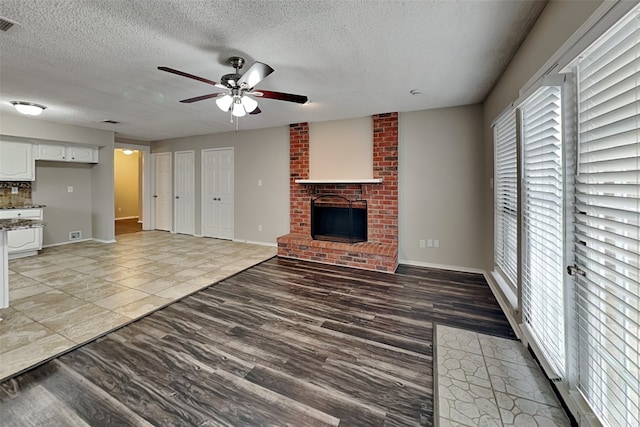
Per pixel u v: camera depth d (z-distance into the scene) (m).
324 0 1.70
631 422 1.10
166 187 7.00
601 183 1.21
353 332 2.33
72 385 1.69
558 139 1.56
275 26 1.98
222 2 1.72
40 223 2.71
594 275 1.29
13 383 1.69
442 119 3.99
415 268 4.05
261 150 5.50
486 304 2.86
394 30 2.04
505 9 1.79
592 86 1.25
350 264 4.13
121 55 2.41
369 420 1.46
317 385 1.71
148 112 4.22
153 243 5.68
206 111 4.17
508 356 2.00
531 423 1.44
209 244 5.62
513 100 2.44
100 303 2.83
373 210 4.41
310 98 3.56
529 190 2.01
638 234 1.01
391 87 3.19
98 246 5.38
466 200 3.91
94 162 5.75
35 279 3.51
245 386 1.70
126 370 1.83
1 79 2.94
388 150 4.26
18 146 4.66
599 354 1.24
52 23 1.93
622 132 1.08
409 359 1.97
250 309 2.74
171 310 2.70
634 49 1.00
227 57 2.45
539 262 1.90
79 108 4.00
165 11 1.80
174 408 1.53
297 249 4.54
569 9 1.43
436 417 1.48
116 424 1.42
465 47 2.28
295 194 5.05
